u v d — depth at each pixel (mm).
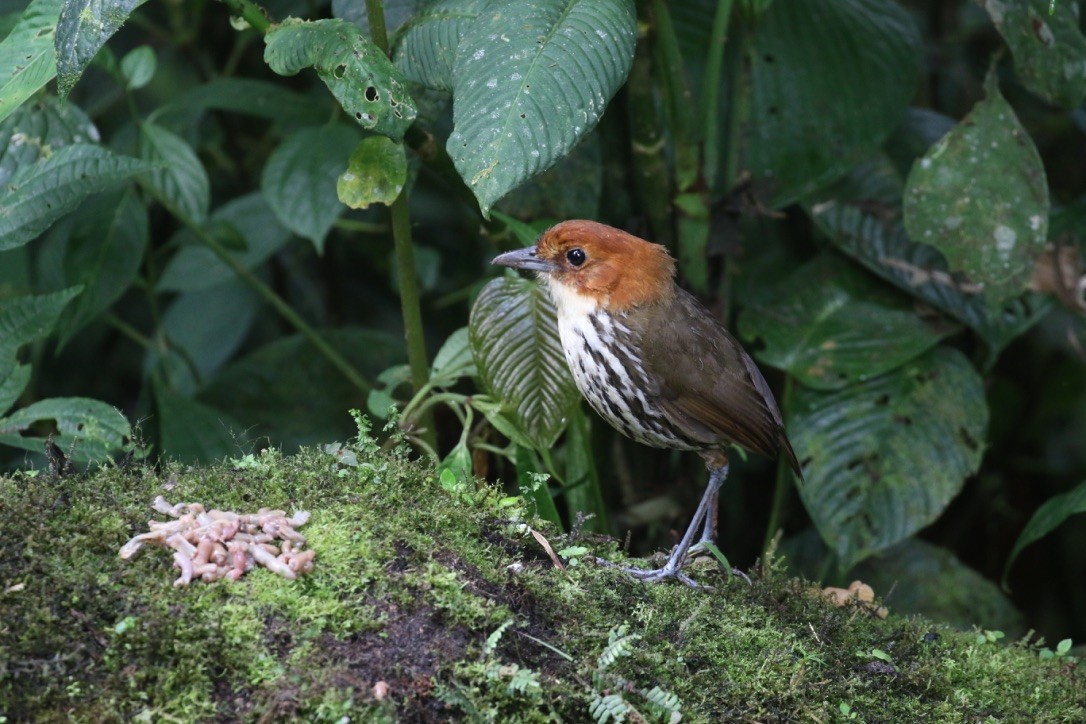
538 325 7992
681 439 8375
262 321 13773
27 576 5340
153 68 9906
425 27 7461
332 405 11672
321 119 10906
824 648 6656
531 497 7832
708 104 9344
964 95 12852
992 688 6793
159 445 10266
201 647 5227
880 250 10406
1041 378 13219
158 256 12469
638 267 8211
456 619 5633
